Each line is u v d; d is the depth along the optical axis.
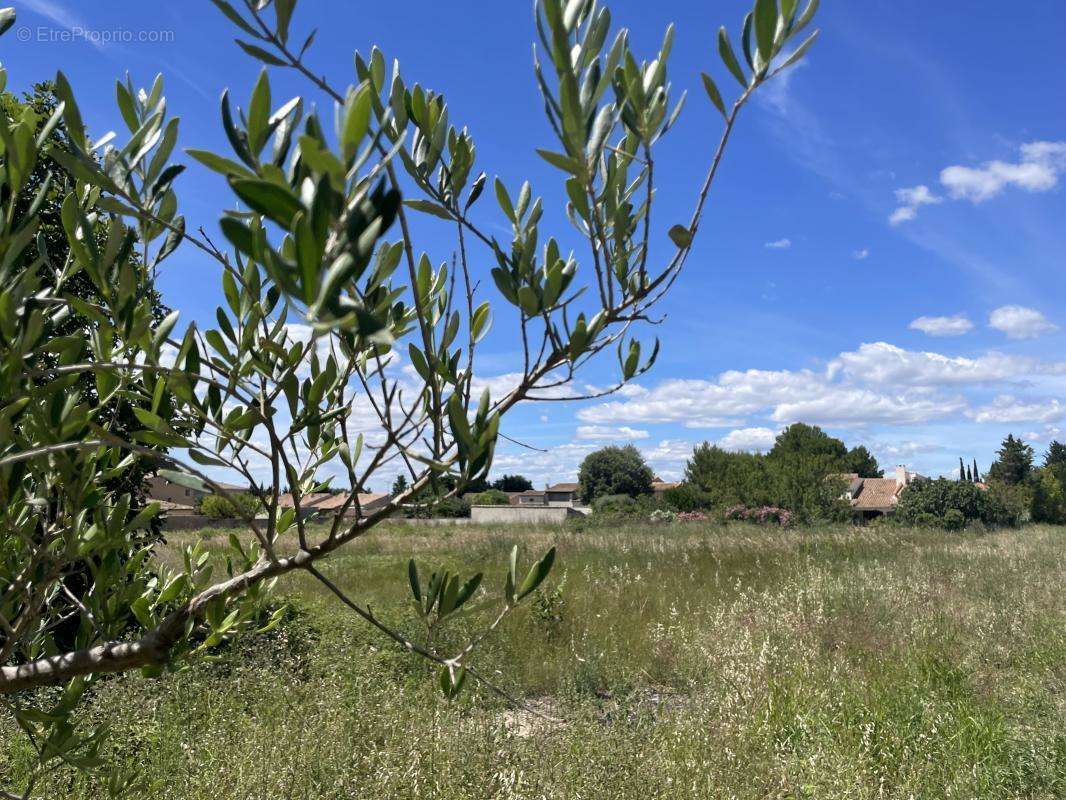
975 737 4.51
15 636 1.26
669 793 3.63
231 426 1.08
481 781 3.68
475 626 6.81
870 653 6.34
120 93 1.09
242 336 1.30
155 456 0.98
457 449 0.97
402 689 4.99
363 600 8.12
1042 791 4.05
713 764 3.93
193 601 1.15
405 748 3.93
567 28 0.87
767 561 12.16
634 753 3.93
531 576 1.14
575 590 9.36
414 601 1.16
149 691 4.34
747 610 7.87
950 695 5.23
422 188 1.09
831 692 5.24
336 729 4.05
